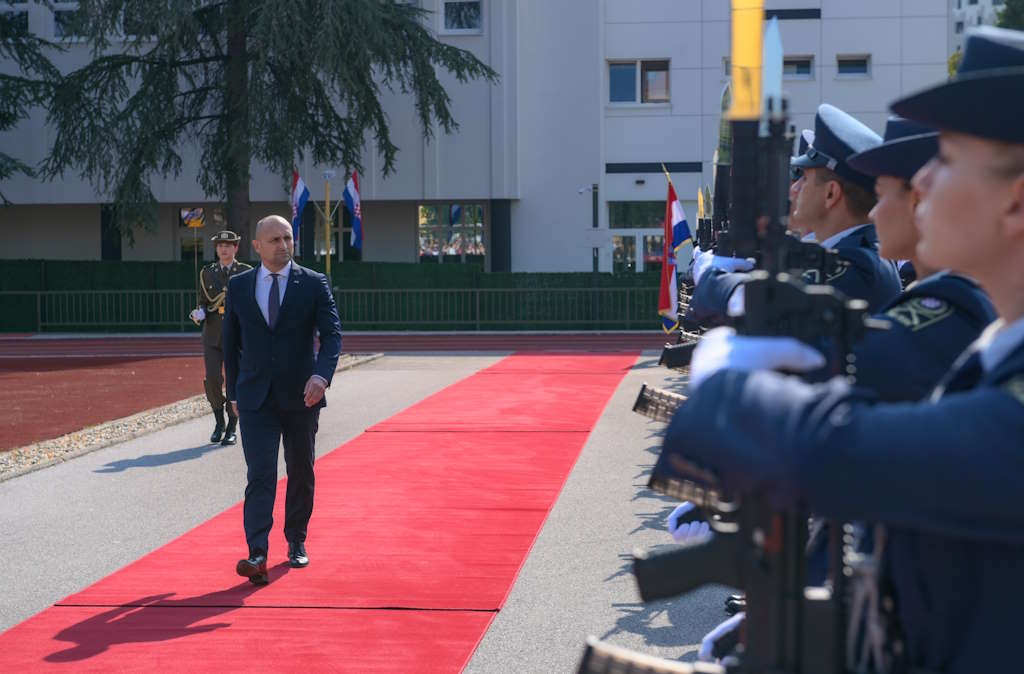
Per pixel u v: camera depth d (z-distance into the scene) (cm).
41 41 3281
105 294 3178
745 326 174
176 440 1198
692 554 172
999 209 153
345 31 2877
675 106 3616
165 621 581
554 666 502
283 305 690
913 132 252
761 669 167
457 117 3547
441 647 531
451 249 3688
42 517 830
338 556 706
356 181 3016
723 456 152
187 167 3622
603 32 3594
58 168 3033
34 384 1875
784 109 186
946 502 138
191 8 2817
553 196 3591
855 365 218
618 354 2334
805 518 165
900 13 3531
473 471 980
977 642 154
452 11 3534
